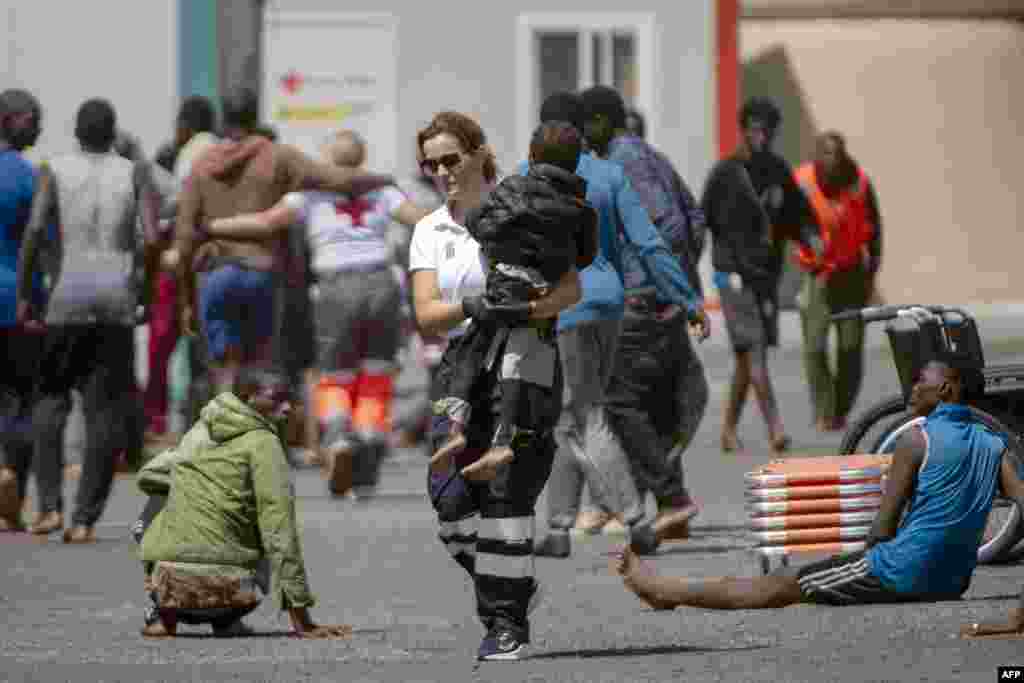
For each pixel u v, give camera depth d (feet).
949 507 92.38
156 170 162.91
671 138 293.43
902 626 94.53
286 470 94.99
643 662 85.92
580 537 132.67
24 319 136.05
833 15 354.13
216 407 95.91
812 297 192.13
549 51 288.30
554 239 85.66
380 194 156.97
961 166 356.38
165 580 95.61
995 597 101.81
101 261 135.23
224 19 268.21
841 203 189.57
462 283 88.48
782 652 87.86
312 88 277.64
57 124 264.31
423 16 281.13
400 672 84.43
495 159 90.17
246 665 87.30
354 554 127.03
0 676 84.94
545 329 86.33
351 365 156.46
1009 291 359.05
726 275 173.78
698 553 124.16
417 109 281.95
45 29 263.90
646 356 127.03
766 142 175.32
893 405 113.70
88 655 91.15
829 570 93.15
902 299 356.18
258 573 96.63
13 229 139.54
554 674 82.89
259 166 152.87
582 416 122.21
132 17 264.72
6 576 118.93
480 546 86.89
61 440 137.08
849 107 354.74
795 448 181.37
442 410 86.33
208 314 152.35
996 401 110.73
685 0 291.99
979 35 356.79
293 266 175.11
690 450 183.01
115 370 135.03
